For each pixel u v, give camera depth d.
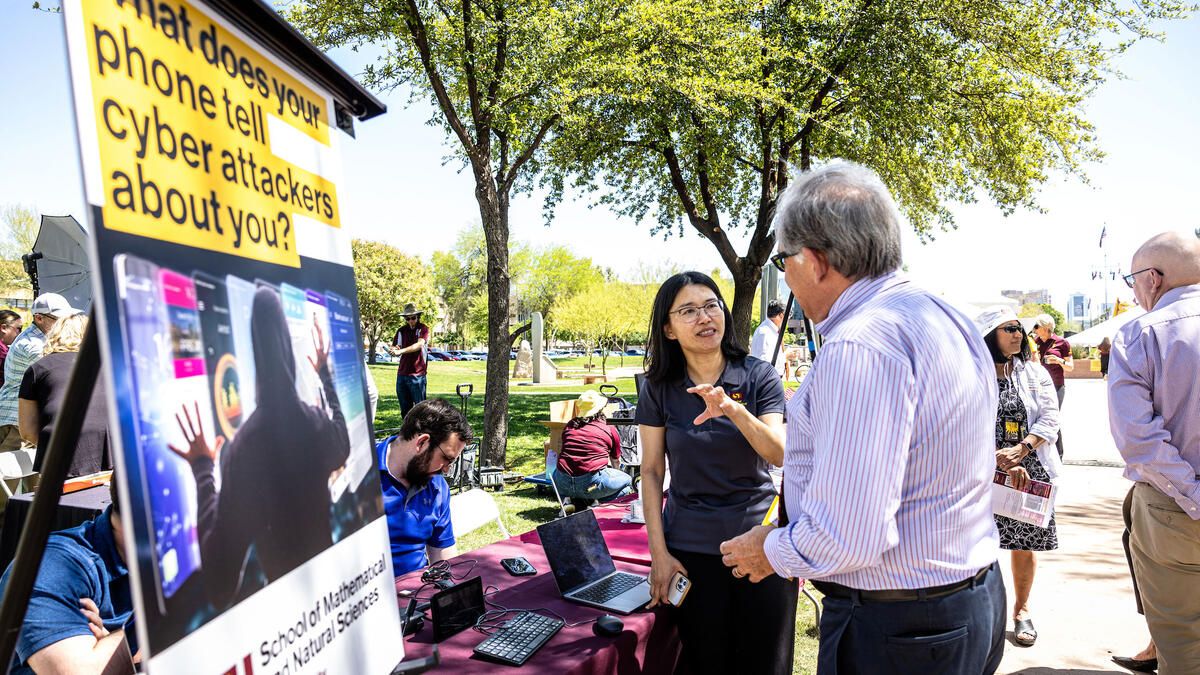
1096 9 11.75
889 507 1.49
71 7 0.81
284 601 1.08
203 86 1.02
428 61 7.76
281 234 1.19
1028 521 3.63
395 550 3.11
